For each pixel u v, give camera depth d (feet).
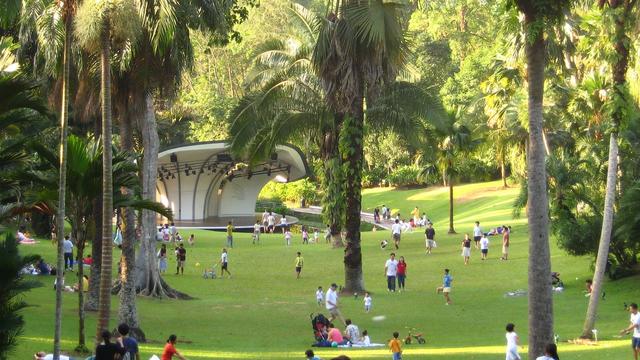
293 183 365.20
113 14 62.95
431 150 151.53
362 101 122.72
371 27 110.73
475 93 273.13
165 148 224.94
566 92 150.51
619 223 115.96
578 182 132.05
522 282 132.67
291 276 146.00
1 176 67.67
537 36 63.98
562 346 82.43
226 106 297.12
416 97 134.72
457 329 95.96
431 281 138.31
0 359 46.80
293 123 136.15
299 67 133.80
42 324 83.56
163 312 106.22
